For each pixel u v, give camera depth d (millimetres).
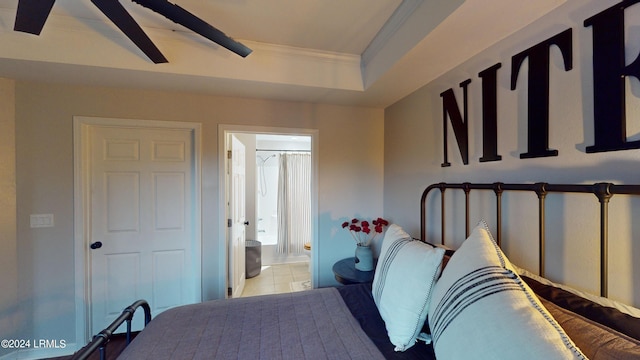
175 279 2400
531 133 1184
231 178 2621
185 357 1020
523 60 1234
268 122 2486
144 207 2336
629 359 571
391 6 1532
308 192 4625
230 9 1562
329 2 1499
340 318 1301
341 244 2682
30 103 2021
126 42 1789
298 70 2076
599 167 936
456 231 1693
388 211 2652
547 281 1027
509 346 637
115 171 2275
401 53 1592
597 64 943
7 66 1741
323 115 2621
